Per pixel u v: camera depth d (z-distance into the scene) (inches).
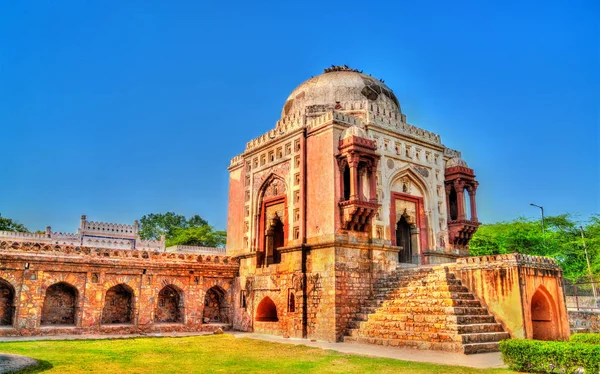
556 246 1126.4
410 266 657.0
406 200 708.7
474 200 759.7
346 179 649.0
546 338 531.2
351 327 577.6
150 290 684.7
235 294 757.3
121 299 695.7
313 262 624.4
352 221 607.8
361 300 602.2
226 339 571.8
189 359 410.6
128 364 379.9
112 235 1152.8
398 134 705.0
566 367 320.5
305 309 620.4
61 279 625.9
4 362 353.4
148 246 1195.3
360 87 772.0
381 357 419.2
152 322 679.7
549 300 530.9
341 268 594.2
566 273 1101.7
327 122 639.8
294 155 684.7
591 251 1089.4
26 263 601.9
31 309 597.0
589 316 684.7
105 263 652.7
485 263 526.3
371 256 625.0
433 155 752.3
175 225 1852.9
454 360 401.4
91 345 498.0
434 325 483.8
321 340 585.9
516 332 488.1
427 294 539.2
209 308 766.5
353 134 620.4
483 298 522.9
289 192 685.3
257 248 737.6
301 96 785.6
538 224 1210.6
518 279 494.6
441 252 720.3
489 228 1239.5
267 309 714.2
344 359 409.1
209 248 1296.8
